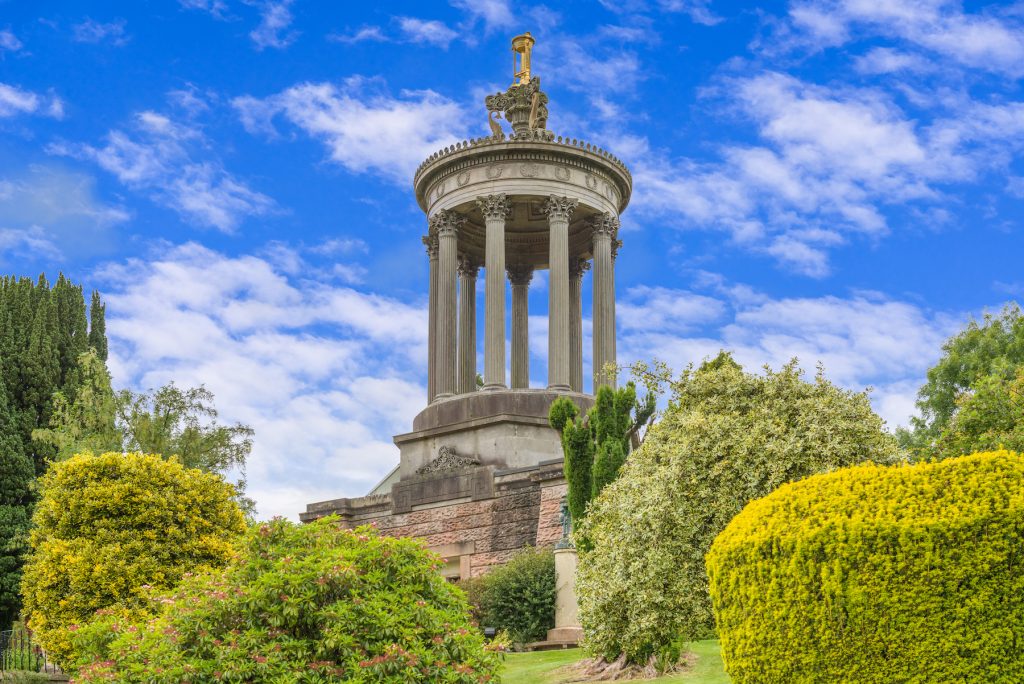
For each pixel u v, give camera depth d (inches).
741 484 1055.0
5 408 2437.3
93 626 1043.9
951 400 2487.7
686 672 1069.8
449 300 2242.9
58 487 1600.6
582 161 2277.3
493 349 2161.7
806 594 682.8
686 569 1039.6
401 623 815.7
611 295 2287.2
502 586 1546.5
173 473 1636.3
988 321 2529.5
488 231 2214.6
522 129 2332.7
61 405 2514.8
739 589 727.7
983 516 639.8
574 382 2437.3
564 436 1412.4
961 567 639.1
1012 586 630.5
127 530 1555.1
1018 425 1695.4
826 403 1101.7
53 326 2669.8
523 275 2571.4
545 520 1815.9
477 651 848.3
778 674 694.5
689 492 1064.8
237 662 770.8
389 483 2445.9
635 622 1046.4
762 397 1142.3
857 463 1055.0
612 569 1079.0
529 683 1122.7
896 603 650.2
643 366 1430.9
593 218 2314.2
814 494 719.7
